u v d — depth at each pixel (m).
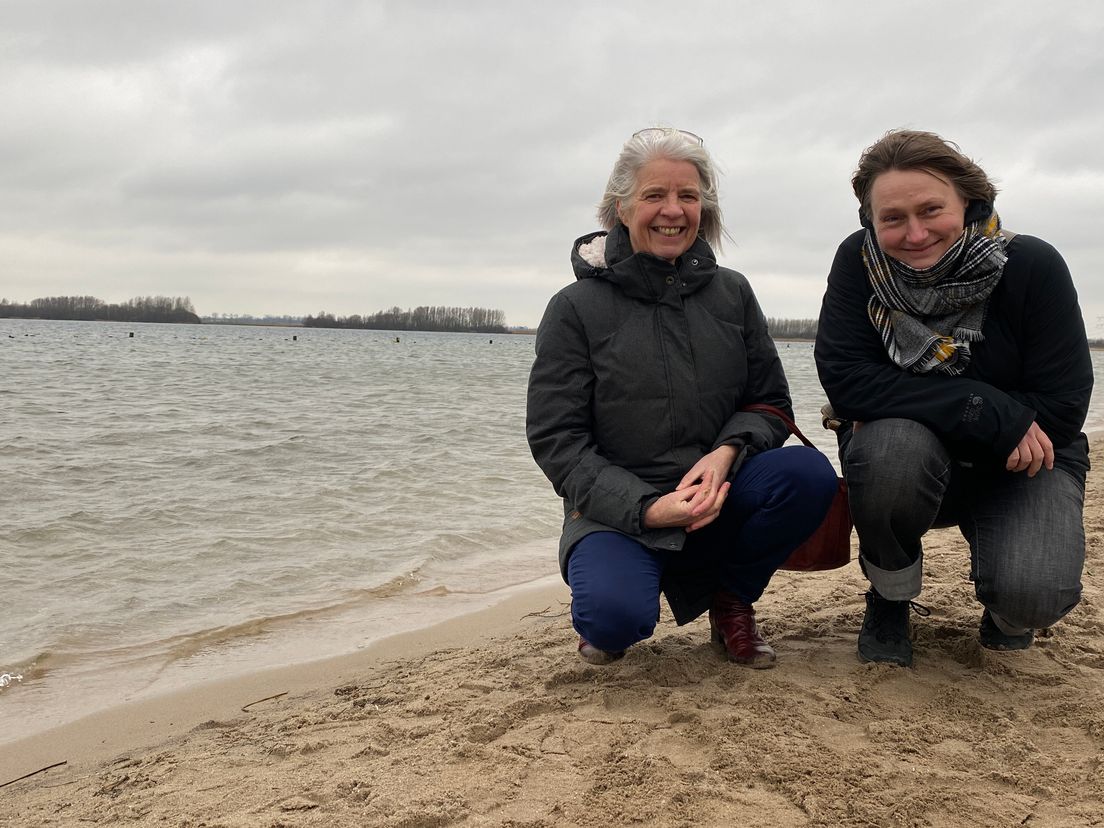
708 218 2.83
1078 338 2.51
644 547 2.64
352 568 5.20
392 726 2.58
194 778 2.33
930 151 2.41
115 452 9.65
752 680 2.70
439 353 57.12
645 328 2.70
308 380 24.47
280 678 3.49
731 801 1.99
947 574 3.99
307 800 2.09
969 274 2.46
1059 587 2.43
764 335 2.89
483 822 1.93
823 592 3.94
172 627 4.18
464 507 6.96
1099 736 2.28
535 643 3.56
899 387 2.57
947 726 2.35
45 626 4.16
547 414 2.75
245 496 7.27
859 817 1.90
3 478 7.92
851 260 2.73
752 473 2.69
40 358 32.28
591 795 2.03
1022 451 2.44
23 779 2.64
